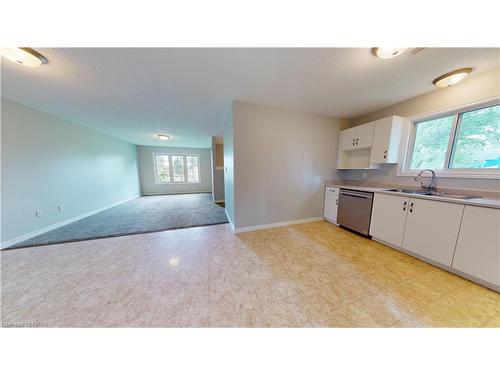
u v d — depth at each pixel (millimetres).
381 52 1420
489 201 1572
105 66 1660
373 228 2479
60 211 3238
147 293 1492
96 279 1682
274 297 1448
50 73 1782
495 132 1800
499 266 1438
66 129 3408
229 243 2473
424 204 1901
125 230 2984
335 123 3318
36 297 1438
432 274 1744
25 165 2631
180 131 4512
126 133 4668
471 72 1775
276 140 2885
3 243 2352
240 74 1818
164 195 6895
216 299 1426
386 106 2760
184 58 1544
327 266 1898
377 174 2936
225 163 3734
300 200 3227
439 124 2229
